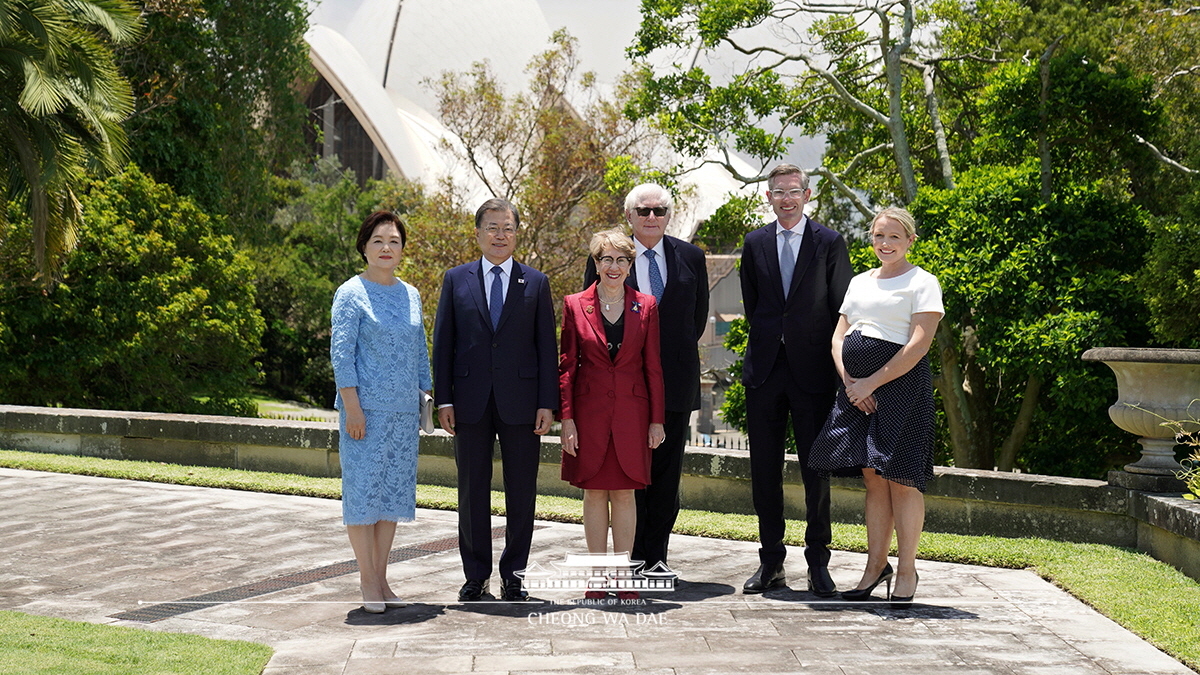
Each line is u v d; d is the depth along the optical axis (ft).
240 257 60.85
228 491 23.85
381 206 116.88
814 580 13.94
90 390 57.72
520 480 13.61
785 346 14.23
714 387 93.81
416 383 13.55
